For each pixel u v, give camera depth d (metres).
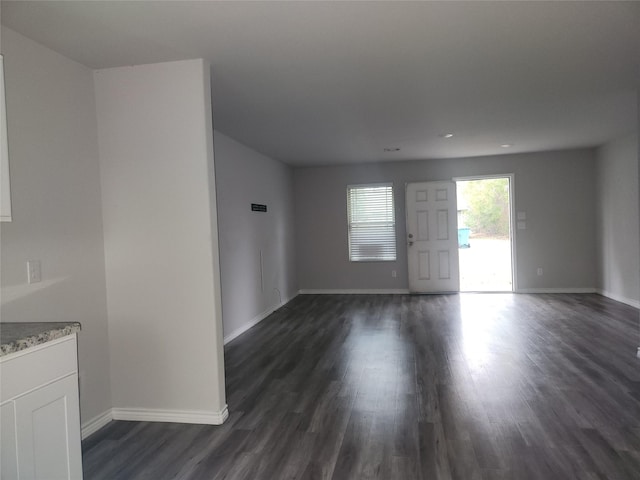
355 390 3.33
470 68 3.13
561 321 5.27
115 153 2.90
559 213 7.20
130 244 2.91
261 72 3.08
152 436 2.70
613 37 2.66
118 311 2.94
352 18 2.32
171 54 2.71
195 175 2.83
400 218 7.71
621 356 3.89
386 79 3.30
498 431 2.60
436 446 2.46
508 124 4.94
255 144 5.68
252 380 3.64
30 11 2.12
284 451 2.47
